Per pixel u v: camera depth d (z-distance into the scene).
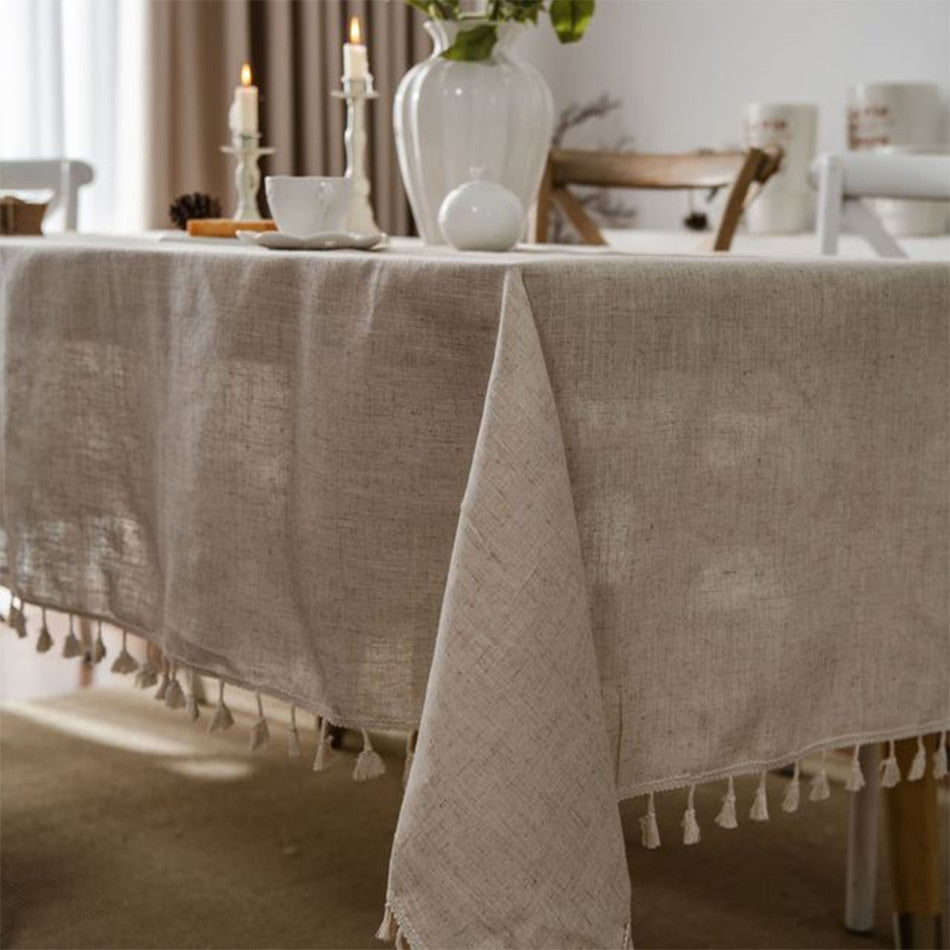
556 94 4.59
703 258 1.25
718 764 1.15
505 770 1.00
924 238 3.33
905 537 1.23
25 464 1.46
